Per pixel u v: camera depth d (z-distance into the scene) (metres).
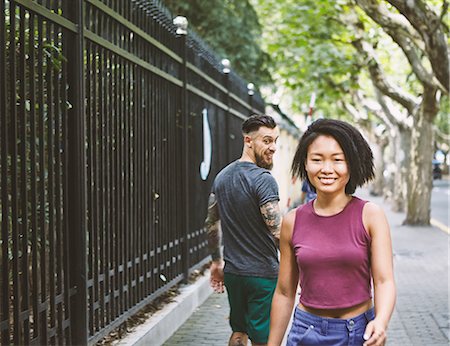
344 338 3.70
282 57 25.56
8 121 4.73
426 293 10.95
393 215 27.41
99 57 6.48
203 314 9.06
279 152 25.52
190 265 10.09
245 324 5.85
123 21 7.07
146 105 8.04
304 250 3.74
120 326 6.99
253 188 5.66
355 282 3.71
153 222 8.22
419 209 22.38
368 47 21.88
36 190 5.08
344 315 3.71
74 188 5.80
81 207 5.82
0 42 4.53
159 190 8.55
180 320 8.41
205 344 7.52
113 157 6.82
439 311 9.54
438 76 15.78
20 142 4.91
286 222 3.89
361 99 33.41
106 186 6.61
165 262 8.74
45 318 5.23
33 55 5.04
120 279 6.97
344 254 3.68
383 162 43.94
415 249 16.75
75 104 5.80
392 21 16.06
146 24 8.09
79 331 5.82
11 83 4.73
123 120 7.18
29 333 4.92
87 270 6.01
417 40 16.00
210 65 11.76
